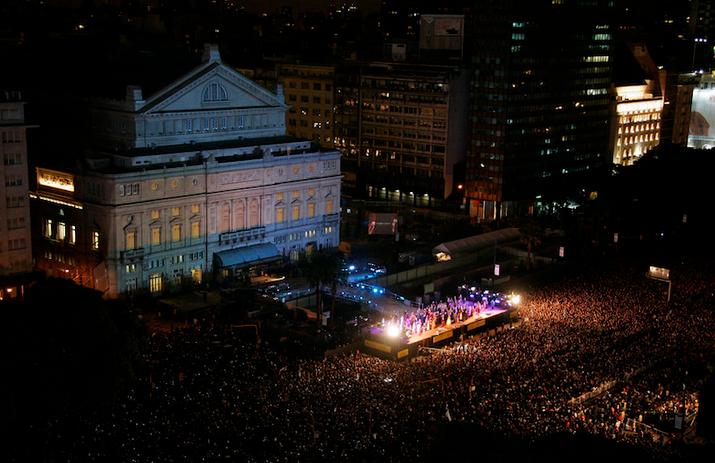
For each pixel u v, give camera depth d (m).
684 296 180.25
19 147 163.25
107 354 118.50
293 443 101.88
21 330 122.25
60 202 181.00
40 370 115.75
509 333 154.38
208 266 187.75
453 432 90.38
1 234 162.88
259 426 106.44
